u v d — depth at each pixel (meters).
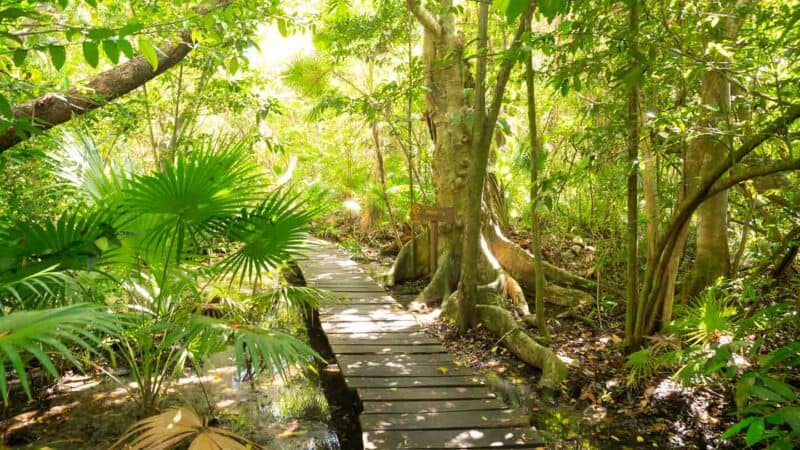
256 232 2.91
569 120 6.38
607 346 4.63
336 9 6.87
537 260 4.77
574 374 4.14
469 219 5.18
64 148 3.13
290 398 3.95
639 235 6.39
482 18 4.69
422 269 8.00
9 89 3.17
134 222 2.85
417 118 8.55
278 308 5.82
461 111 6.39
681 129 3.40
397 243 9.54
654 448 3.16
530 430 3.13
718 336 3.75
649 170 4.49
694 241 6.25
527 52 3.31
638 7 3.04
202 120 9.90
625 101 3.80
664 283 4.26
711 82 3.92
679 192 4.56
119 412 3.55
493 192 8.08
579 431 3.38
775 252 4.14
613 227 6.47
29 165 4.01
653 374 3.91
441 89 6.83
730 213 5.44
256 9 4.36
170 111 8.10
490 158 8.05
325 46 7.35
